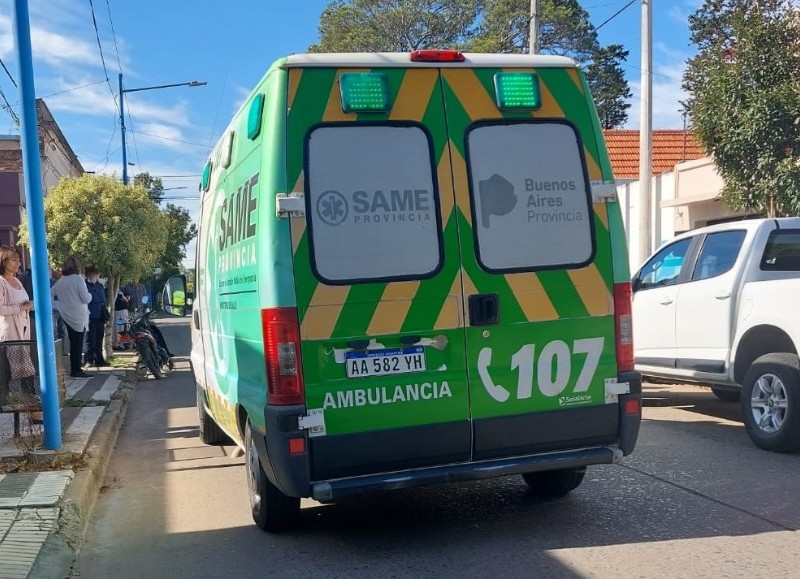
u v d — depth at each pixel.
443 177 4.75
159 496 6.47
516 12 36.94
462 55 4.85
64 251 16.39
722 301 7.73
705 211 16.41
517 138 4.90
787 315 6.92
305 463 4.47
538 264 4.87
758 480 6.12
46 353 7.02
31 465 6.60
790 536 4.86
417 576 4.42
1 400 7.13
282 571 4.61
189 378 14.46
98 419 8.95
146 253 17.97
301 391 4.48
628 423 5.02
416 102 4.75
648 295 8.84
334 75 4.64
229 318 5.67
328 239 4.55
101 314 15.04
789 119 11.10
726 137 11.75
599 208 5.02
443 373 4.69
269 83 4.69
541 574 4.37
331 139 4.61
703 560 4.49
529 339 4.84
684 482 6.12
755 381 7.15
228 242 5.69
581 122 5.04
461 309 4.73
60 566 4.71
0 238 21.38
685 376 8.25
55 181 27.55
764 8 11.88
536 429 4.86
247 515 5.79
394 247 4.64
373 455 4.58
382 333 4.61
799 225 7.84
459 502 5.84
